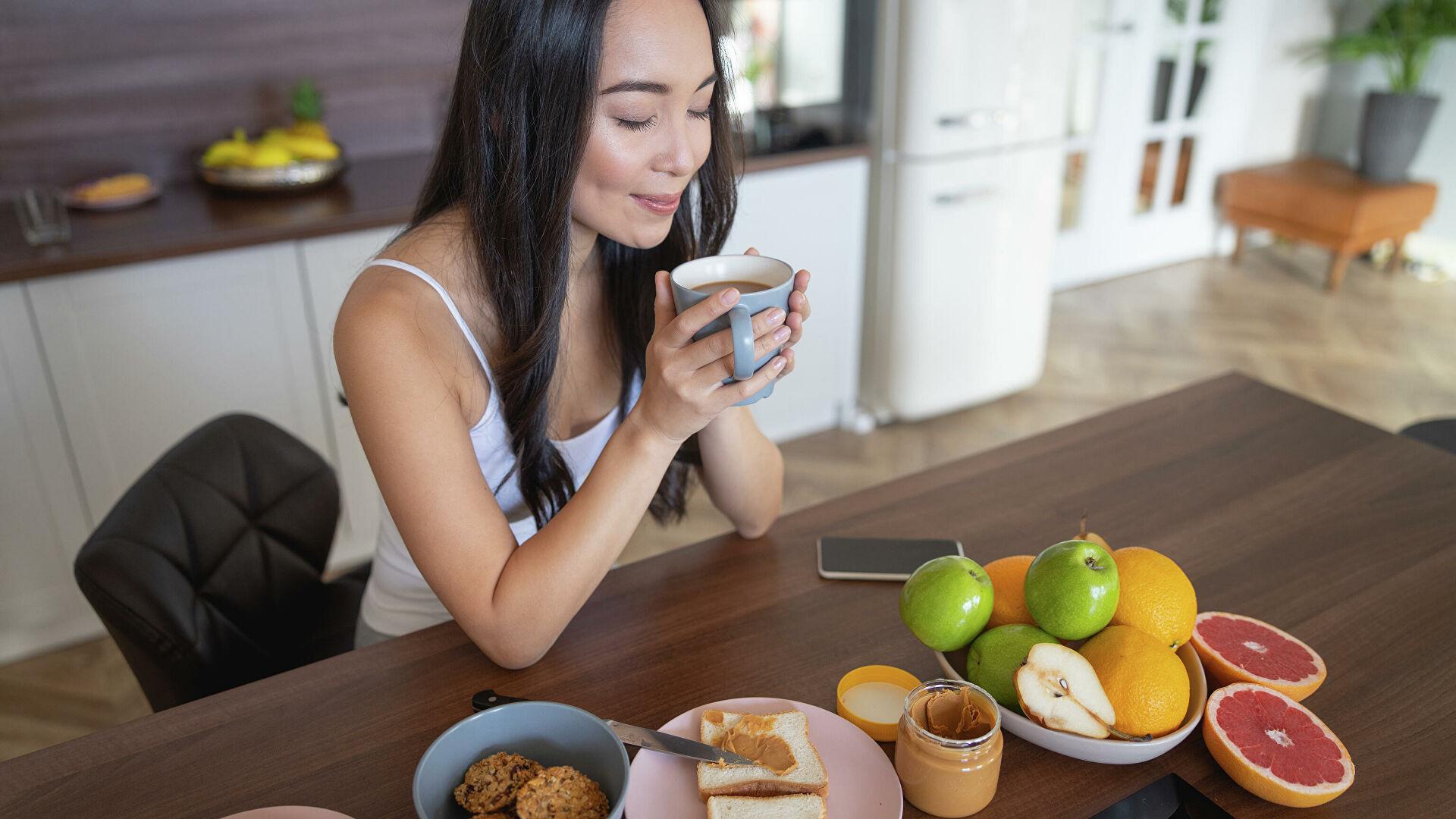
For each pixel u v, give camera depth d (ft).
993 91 8.87
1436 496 3.91
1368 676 2.97
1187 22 13.00
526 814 2.25
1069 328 12.29
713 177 3.59
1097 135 13.02
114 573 3.49
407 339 3.03
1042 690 2.52
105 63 7.59
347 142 8.70
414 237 3.32
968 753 2.39
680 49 2.87
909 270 9.29
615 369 3.98
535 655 3.03
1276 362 11.34
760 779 2.46
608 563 3.02
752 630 3.20
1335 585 3.38
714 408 2.79
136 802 2.58
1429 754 2.67
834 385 9.79
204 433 4.21
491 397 3.39
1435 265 14.01
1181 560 3.53
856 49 8.74
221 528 4.07
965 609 2.65
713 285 2.87
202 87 7.99
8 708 6.52
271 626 4.29
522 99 2.91
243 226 6.76
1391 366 11.19
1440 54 13.44
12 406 6.40
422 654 3.14
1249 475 4.07
